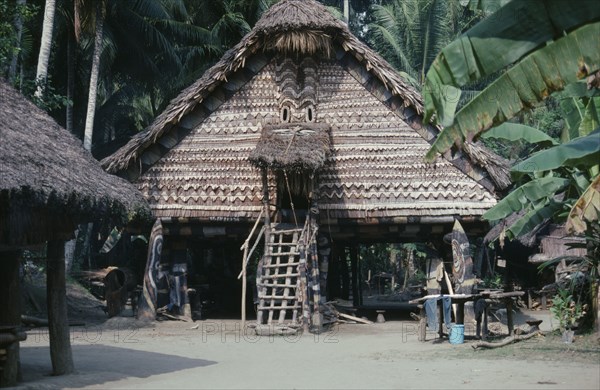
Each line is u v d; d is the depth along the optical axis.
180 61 28.75
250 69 17.33
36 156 7.95
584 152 8.79
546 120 28.64
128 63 28.42
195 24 29.55
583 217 8.97
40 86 17.75
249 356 11.25
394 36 31.84
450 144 6.86
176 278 17.27
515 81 6.63
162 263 17.52
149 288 16.69
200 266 23.30
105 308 19.62
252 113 17.22
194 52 27.97
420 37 31.17
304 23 16.44
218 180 17.02
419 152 16.72
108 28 25.70
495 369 9.15
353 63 17.17
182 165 17.09
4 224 7.74
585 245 12.09
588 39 6.41
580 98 12.27
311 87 17.09
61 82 28.09
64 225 8.66
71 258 24.03
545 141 11.80
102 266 32.06
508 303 12.45
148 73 28.55
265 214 15.95
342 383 8.34
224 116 17.27
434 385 8.06
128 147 16.83
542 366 9.32
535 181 12.09
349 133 16.95
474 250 25.94
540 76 6.54
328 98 17.19
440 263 16.53
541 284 22.25
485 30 6.29
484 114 6.73
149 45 27.28
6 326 8.09
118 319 16.47
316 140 15.86
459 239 15.01
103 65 26.56
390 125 16.92
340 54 17.20
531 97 6.61
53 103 17.80
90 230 30.31
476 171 16.47
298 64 17.25
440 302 12.98
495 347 11.38
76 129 30.27
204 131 17.22
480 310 12.66
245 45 16.89
